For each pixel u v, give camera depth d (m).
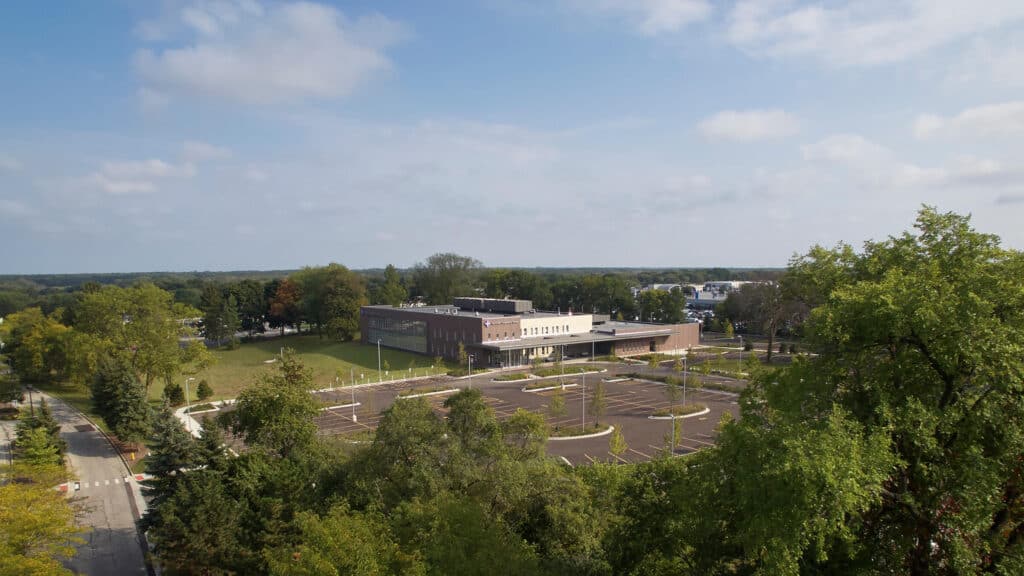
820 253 23.80
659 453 44.78
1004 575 16.09
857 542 18.05
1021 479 17.45
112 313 67.38
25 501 26.67
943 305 17.17
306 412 37.59
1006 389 16.88
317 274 134.88
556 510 25.06
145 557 32.44
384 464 26.14
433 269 165.25
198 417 62.53
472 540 18.88
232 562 26.62
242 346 130.00
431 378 83.62
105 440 55.16
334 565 18.20
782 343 109.69
